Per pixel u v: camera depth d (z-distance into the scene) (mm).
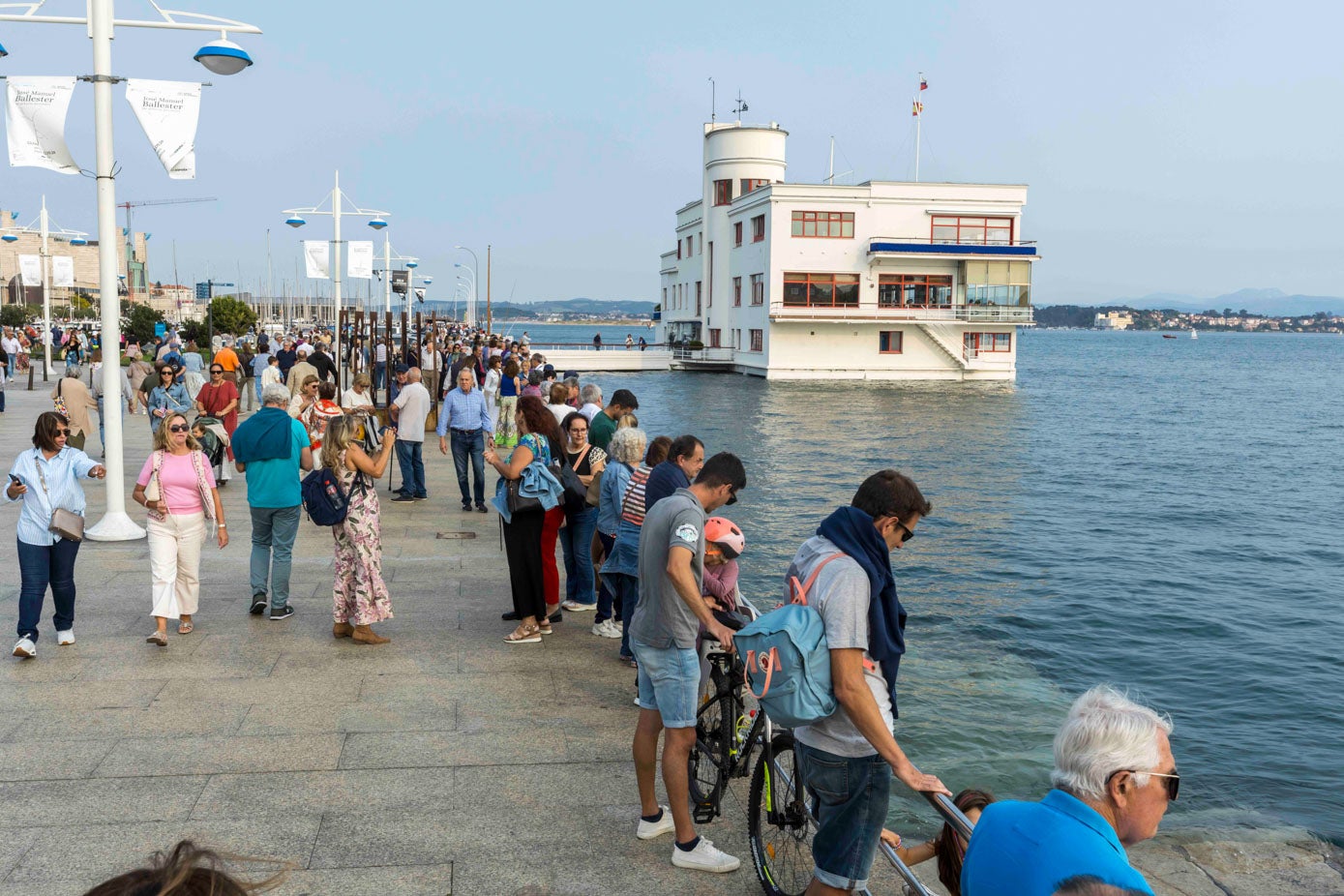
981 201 65312
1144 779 2414
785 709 3498
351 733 6297
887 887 4941
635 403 10672
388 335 26031
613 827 5199
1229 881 6535
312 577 10312
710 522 5395
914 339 67062
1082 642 12750
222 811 5227
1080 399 59969
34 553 7535
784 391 58250
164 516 7953
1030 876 2371
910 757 8289
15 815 5129
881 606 3555
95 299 122938
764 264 66250
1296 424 47125
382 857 4812
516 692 7102
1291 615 14398
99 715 6492
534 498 8055
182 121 10828
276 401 8750
